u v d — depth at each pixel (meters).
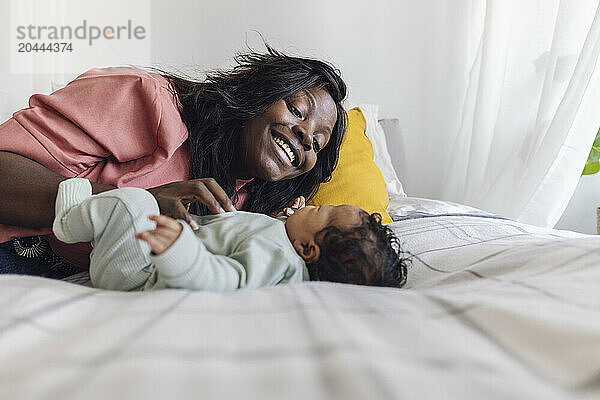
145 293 0.58
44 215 0.83
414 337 0.43
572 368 0.39
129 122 0.98
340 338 0.41
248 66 1.20
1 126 0.92
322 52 2.54
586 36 1.96
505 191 2.17
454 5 2.53
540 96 2.15
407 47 2.58
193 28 2.42
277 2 2.48
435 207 1.64
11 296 0.51
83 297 0.54
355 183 1.57
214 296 0.57
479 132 2.31
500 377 0.36
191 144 1.09
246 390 0.34
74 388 0.33
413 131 2.62
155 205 0.77
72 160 0.92
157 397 0.32
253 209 1.31
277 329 0.45
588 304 0.52
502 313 0.48
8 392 0.33
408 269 0.94
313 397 0.33
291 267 0.78
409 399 0.32
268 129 1.12
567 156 1.99
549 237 1.06
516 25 2.22
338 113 1.30
